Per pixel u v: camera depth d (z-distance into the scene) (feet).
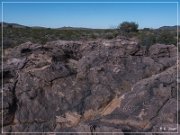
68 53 66.69
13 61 66.23
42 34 189.37
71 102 52.34
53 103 52.49
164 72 54.39
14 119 50.62
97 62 59.36
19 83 55.52
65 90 54.19
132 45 62.95
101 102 51.44
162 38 116.88
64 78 56.44
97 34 172.65
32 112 51.24
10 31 196.44
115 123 44.96
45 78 55.72
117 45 63.05
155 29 185.78
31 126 49.44
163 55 64.03
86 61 59.77
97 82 55.01
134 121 44.65
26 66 61.87
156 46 65.31
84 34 180.14
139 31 176.04
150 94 48.14
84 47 66.74
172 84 49.16
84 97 52.85
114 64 58.39
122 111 47.01
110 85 54.13
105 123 45.24
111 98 51.98
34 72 56.85
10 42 140.56
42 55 63.41
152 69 56.95
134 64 58.23
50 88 54.70
